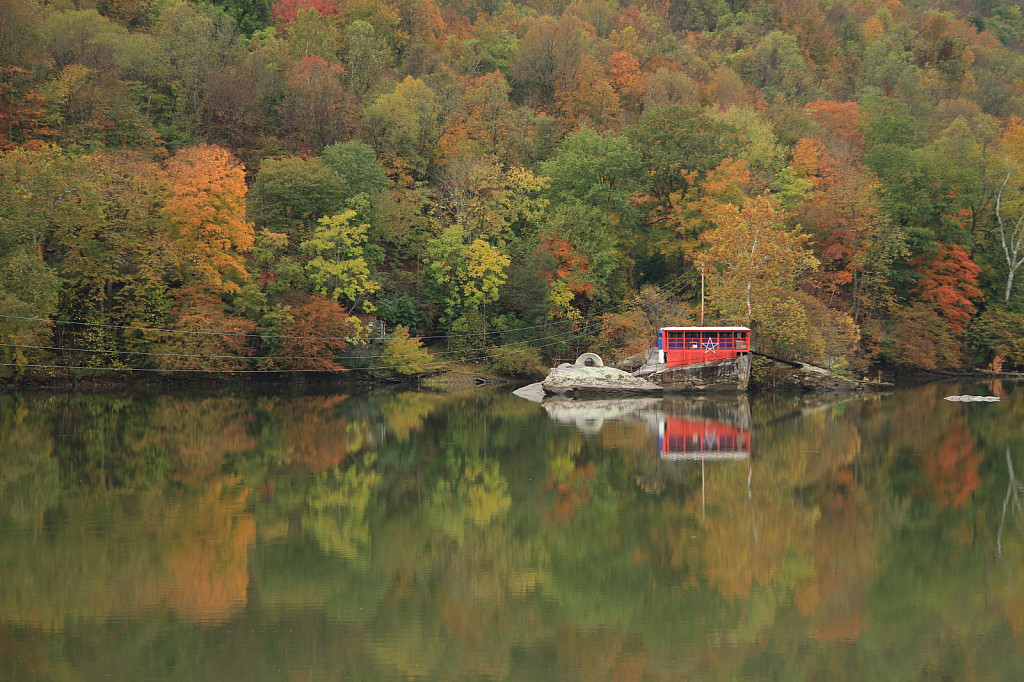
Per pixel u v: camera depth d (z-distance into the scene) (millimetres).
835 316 89062
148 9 120875
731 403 77125
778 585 26141
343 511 34625
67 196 74062
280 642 21625
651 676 20234
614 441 52969
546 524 32875
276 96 109438
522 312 97625
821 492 38000
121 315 79125
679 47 166625
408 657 20969
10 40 90438
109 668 19953
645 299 97125
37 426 57312
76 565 27156
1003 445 50250
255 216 89188
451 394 85250
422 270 98688
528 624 23188
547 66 140375
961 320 103938
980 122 153875
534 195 104875
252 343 85438
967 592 25375
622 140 101625
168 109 102625
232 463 44844
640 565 28062
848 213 95625
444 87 118875
